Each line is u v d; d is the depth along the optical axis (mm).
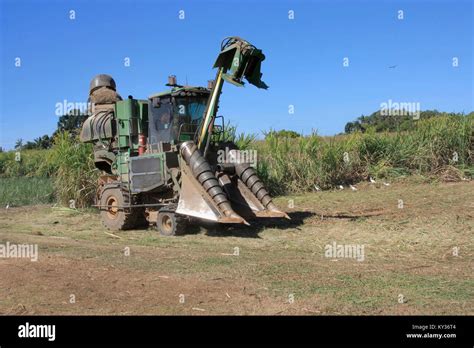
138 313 5977
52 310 6137
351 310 5918
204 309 6059
